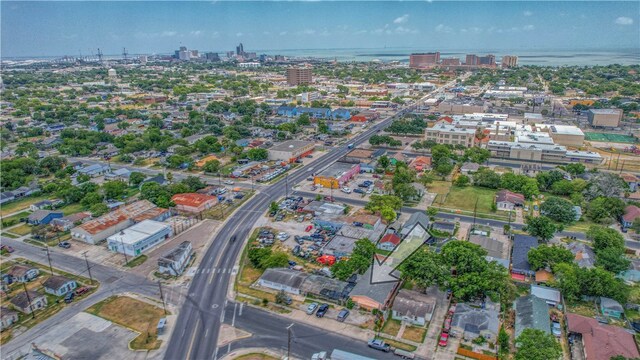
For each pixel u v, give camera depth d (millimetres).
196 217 127000
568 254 89438
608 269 89875
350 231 111750
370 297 80375
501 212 128250
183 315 80812
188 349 71438
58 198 146125
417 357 68500
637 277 89688
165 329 76688
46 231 118125
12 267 97625
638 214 114125
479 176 152000
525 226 114812
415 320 77250
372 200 129875
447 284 84000
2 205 141125
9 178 157125
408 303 78750
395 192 139125
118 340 74125
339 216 122125
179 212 130875
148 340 73625
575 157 181125
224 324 77875
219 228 119438
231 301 85000
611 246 97500
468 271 84750
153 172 173250
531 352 63062
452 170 168875
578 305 81688
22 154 197375
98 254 106000
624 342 67562
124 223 119562
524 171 166875
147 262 101312
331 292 83938
